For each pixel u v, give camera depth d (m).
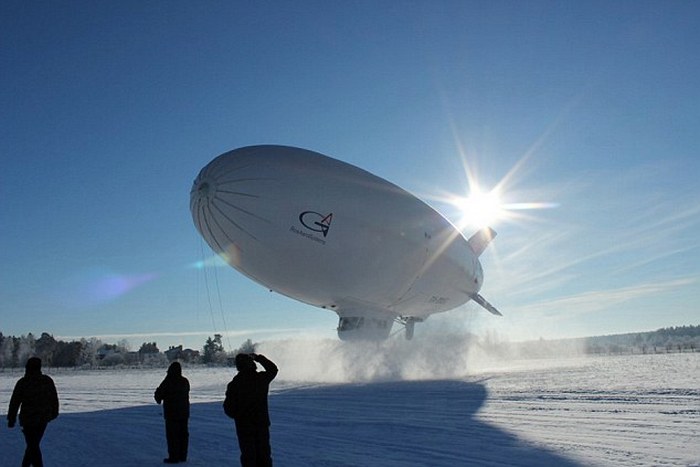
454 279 37.69
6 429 18.25
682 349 100.56
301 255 28.89
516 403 19.61
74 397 32.25
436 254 34.19
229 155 27.98
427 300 36.97
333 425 16.27
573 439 12.59
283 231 27.75
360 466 10.51
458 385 27.83
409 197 32.66
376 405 20.86
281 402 22.95
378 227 29.86
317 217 27.97
